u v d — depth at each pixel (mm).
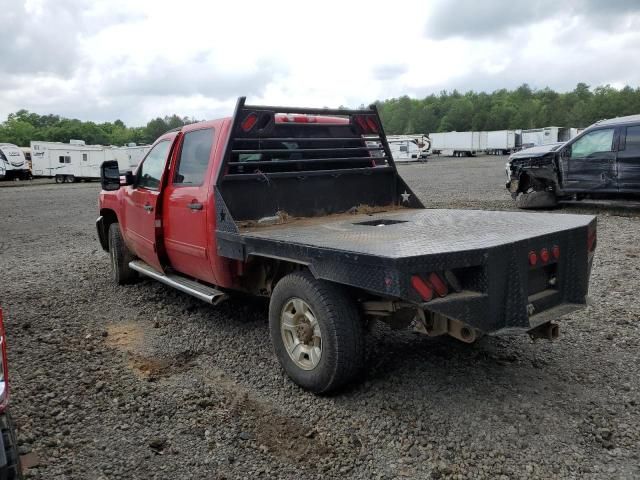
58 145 40875
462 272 3414
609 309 5586
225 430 3564
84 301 6652
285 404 3891
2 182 42250
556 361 4379
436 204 14883
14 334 5477
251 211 5168
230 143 4902
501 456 3162
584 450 3189
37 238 12453
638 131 11141
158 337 5332
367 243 3688
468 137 64562
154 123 134375
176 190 5566
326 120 5770
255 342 5082
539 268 3746
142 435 3520
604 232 9953
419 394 3900
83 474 3109
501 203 14570
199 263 5281
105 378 4391
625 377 4059
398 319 4051
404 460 3178
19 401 3977
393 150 51156
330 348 3729
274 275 4648
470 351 4617
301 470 3127
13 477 2316
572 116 121625
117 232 7301
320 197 5629
